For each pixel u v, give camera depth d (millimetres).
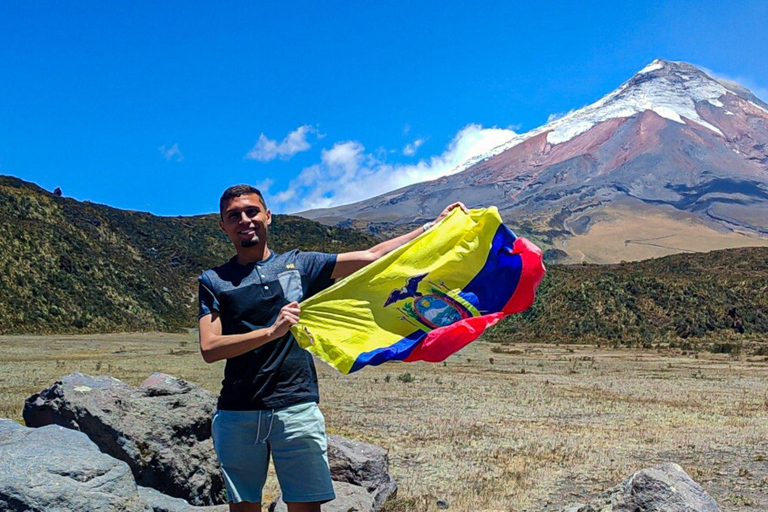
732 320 70312
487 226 4688
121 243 88562
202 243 106875
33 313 61031
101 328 65062
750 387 30906
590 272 85000
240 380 4219
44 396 8414
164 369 32469
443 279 4629
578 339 68875
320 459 4246
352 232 109250
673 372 39125
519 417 20109
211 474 8766
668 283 75375
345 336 4375
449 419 19172
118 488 5371
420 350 4441
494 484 11570
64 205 87188
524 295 4688
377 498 9484
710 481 12133
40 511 5020
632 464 13469
